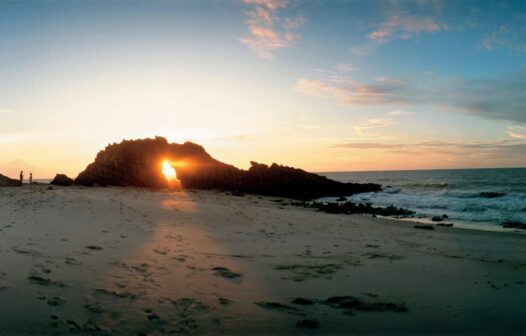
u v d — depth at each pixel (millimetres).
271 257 12820
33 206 18734
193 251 12773
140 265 10539
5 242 11258
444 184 61781
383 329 7566
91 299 8008
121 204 21953
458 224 24938
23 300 7539
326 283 10203
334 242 16203
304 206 33750
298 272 11141
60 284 8516
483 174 114375
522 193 40094
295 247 14680
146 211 20297
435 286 10133
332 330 7488
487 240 18453
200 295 8820
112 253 11430
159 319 7504
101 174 39906
